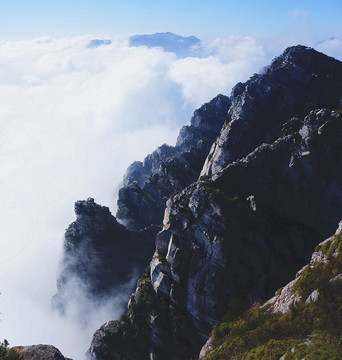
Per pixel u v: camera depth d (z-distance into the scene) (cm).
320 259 5891
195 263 8706
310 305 5194
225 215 8619
